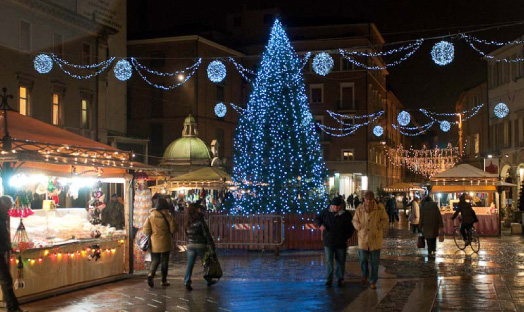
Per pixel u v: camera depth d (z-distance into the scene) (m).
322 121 66.06
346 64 65.31
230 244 21.80
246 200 24.44
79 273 13.28
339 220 13.45
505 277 14.75
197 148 50.88
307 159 24.67
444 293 12.34
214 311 10.62
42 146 12.49
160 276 15.39
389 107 84.44
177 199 36.12
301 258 19.95
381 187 72.44
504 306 10.84
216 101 61.28
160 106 58.81
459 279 14.45
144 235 13.80
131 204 15.35
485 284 13.56
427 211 19.41
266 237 21.36
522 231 33.47
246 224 21.66
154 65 58.97
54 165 13.37
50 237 12.62
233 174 25.69
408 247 23.73
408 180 107.12
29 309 10.93
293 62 25.42
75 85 39.00
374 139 67.81
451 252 21.53
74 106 38.88
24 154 11.61
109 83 46.81
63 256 12.71
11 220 12.79
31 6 34.59
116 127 47.59
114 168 14.55
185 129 51.69
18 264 11.27
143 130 59.22
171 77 58.44
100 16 42.31
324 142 66.19
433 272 15.91
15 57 33.72
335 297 11.99
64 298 12.09
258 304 11.28
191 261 13.26
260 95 25.20
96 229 14.16
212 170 31.38
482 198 45.31
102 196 16.12
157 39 58.50
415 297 11.86
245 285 13.77
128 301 11.68
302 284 13.88
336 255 13.53
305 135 24.91
